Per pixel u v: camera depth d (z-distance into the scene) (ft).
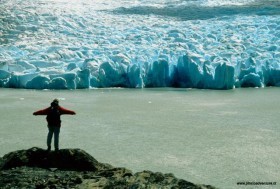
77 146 43.14
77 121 57.67
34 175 27.68
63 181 25.93
